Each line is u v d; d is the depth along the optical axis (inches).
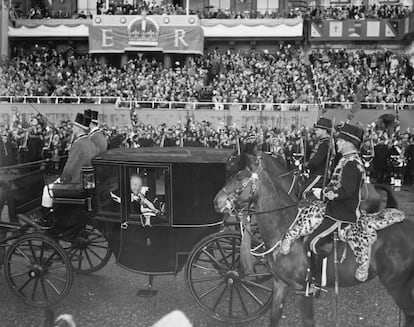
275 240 256.2
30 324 297.7
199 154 324.2
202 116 1214.3
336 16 1585.9
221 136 978.7
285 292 261.4
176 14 1553.9
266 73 1366.9
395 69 1374.3
